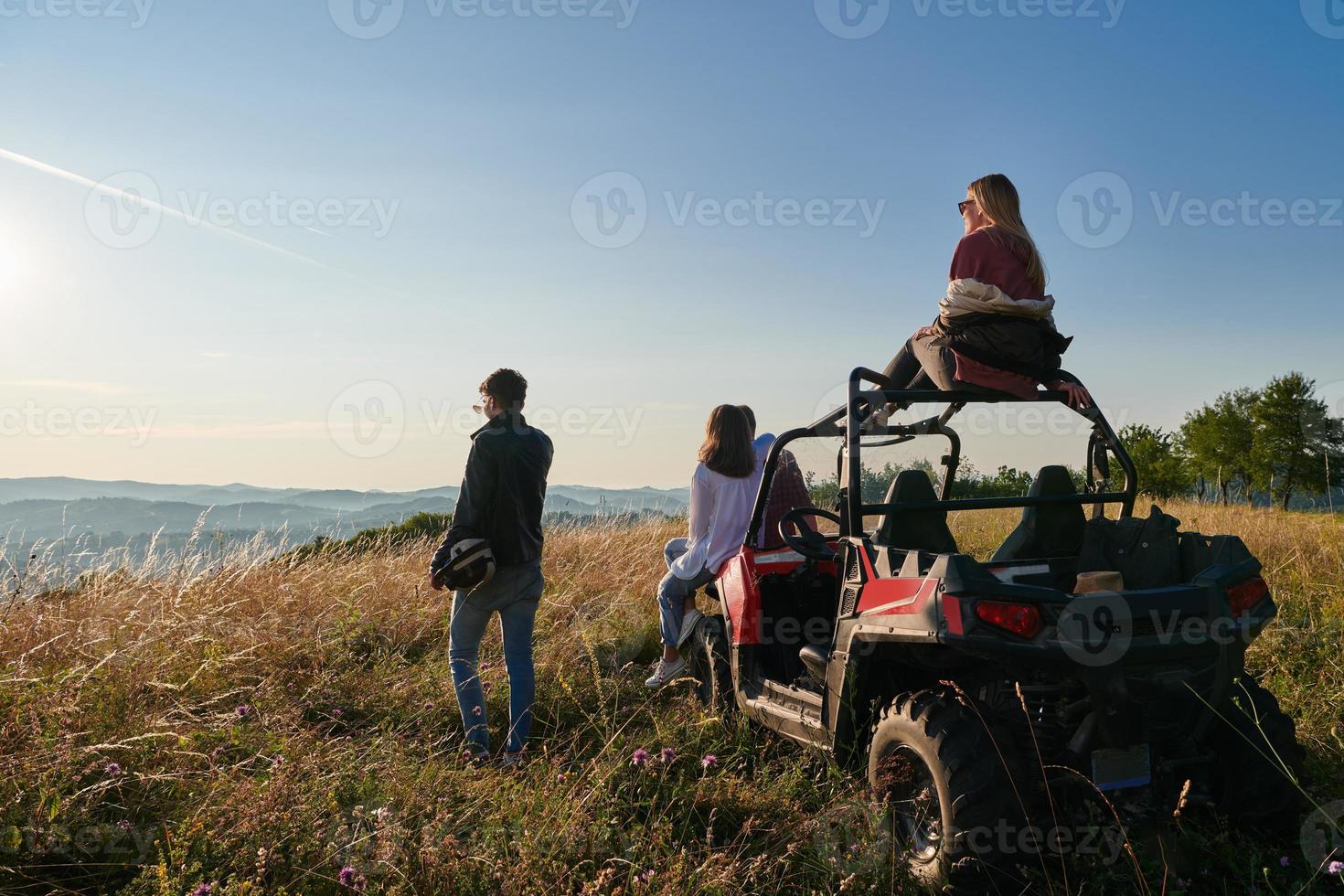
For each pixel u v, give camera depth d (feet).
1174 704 8.88
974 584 8.68
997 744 8.66
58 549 19.13
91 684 13.12
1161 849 9.07
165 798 10.59
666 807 10.75
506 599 13.65
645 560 28.68
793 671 14.58
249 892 8.12
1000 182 12.03
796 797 11.22
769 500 15.02
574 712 15.16
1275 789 9.42
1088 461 11.75
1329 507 30.86
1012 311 11.10
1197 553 9.83
